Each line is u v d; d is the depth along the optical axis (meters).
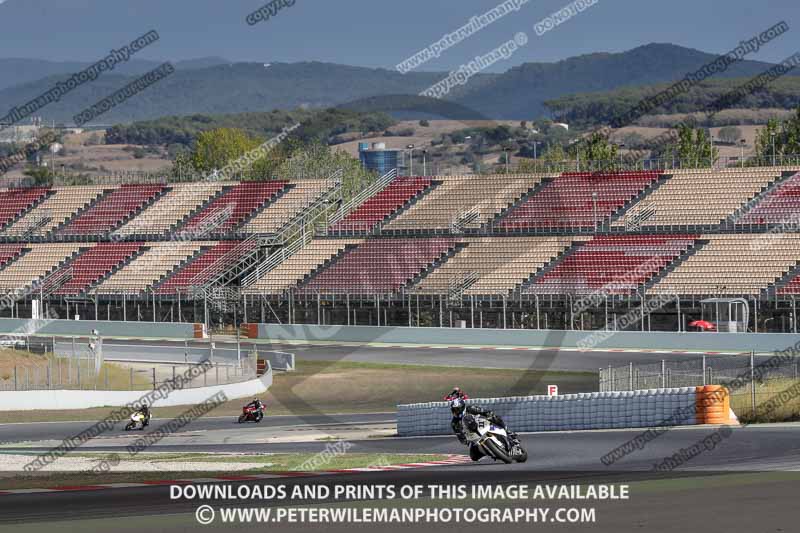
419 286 160.12
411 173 196.12
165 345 154.88
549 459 54.72
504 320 146.12
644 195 169.12
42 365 121.12
